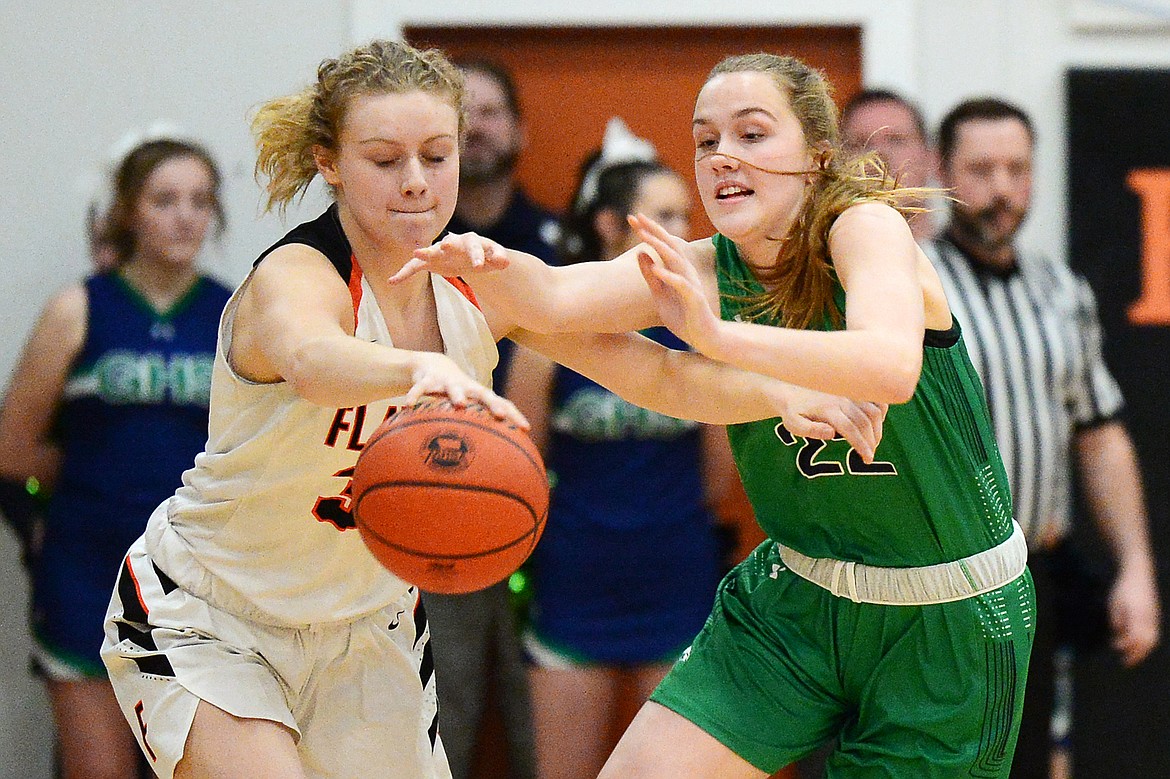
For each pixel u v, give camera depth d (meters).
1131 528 14.87
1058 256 16.89
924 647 9.37
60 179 16.75
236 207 16.75
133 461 14.38
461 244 7.83
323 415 8.57
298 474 8.73
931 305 8.95
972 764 9.50
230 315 8.80
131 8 16.75
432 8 16.97
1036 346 14.46
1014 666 9.50
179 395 14.54
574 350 9.52
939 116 16.98
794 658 9.63
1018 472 14.31
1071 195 16.81
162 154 14.76
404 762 9.73
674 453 14.39
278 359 7.92
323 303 8.26
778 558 10.02
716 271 9.55
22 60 16.69
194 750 8.71
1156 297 16.77
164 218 14.63
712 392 9.14
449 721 14.68
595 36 17.23
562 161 17.30
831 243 8.55
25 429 14.65
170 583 9.19
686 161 17.31
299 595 9.14
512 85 15.42
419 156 8.39
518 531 7.90
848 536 9.44
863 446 8.17
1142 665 16.66
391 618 9.68
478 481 7.77
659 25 17.03
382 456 7.89
